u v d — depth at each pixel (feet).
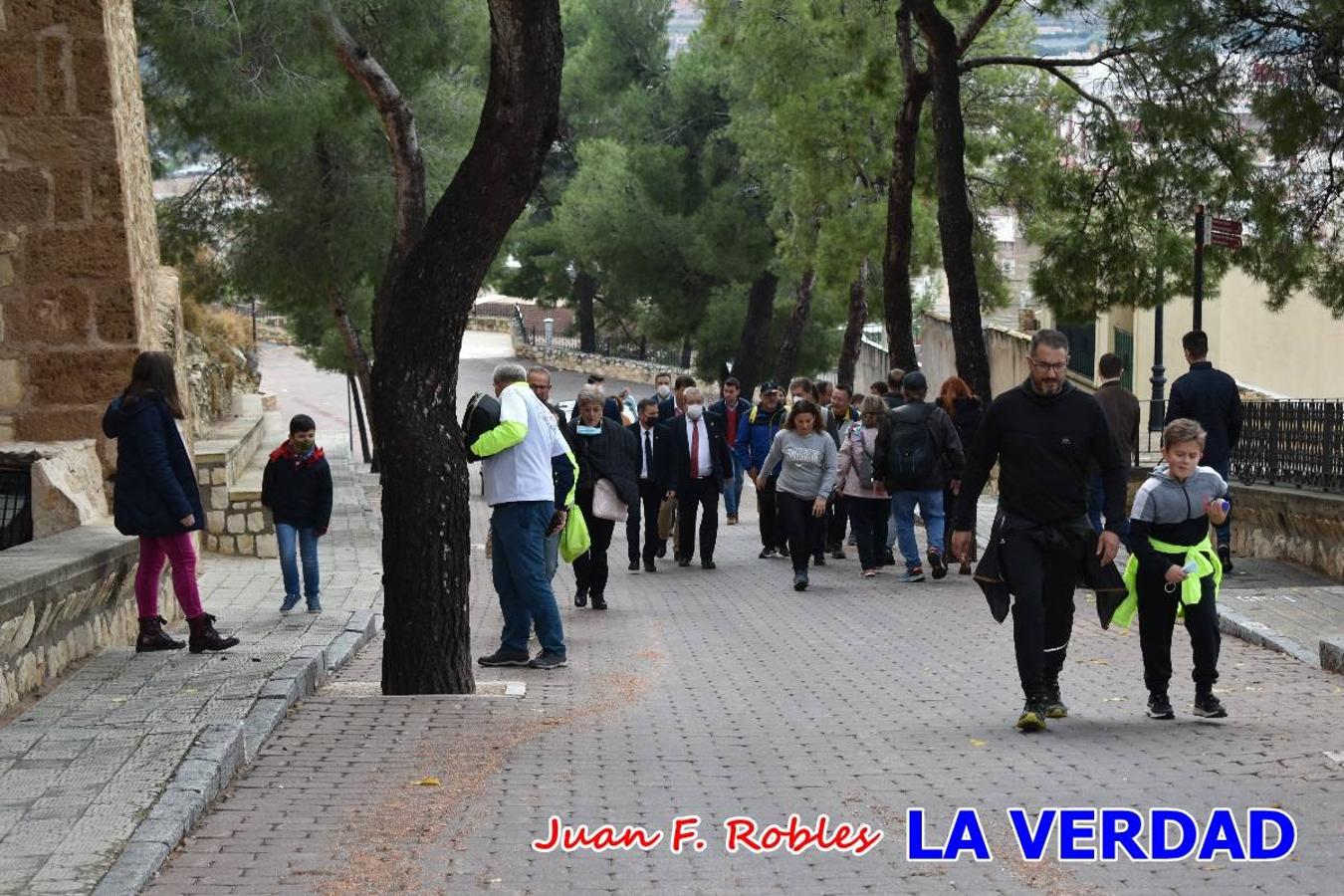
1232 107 62.13
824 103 93.40
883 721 31.53
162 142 86.53
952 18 95.76
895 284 76.28
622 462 51.90
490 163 32.22
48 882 18.67
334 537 77.61
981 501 88.38
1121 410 55.26
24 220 44.57
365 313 125.18
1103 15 63.21
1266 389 95.55
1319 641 37.24
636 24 167.43
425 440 33.68
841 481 59.21
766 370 163.43
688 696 35.27
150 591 36.81
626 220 156.15
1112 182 71.20
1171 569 29.86
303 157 95.45
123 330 45.06
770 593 55.83
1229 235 64.18
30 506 40.78
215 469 67.82
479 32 82.94
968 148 97.14
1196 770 25.62
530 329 279.69
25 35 44.21
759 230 151.33
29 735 26.48
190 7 70.49
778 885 19.65
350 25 75.66
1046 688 30.42
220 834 21.67
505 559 40.24
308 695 33.71
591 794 24.39
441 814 22.91
